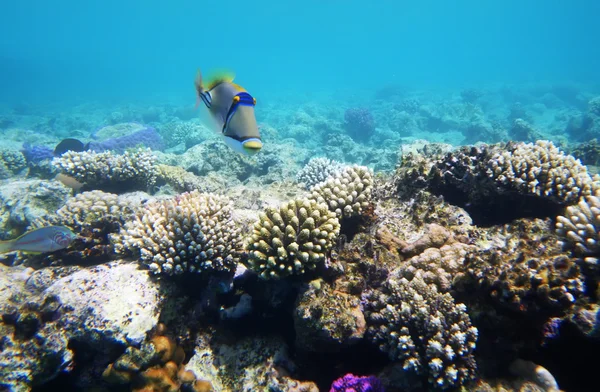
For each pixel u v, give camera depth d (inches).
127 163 49.0
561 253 22.5
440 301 22.3
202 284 29.1
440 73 493.4
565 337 20.2
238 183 69.5
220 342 27.4
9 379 22.7
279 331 27.8
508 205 29.8
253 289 27.7
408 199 32.5
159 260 27.0
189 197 32.6
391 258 26.7
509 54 719.7
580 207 23.6
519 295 20.5
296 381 24.9
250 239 25.7
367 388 22.6
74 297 25.1
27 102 265.0
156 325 25.2
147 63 721.6
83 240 32.9
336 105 261.9
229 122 17.0
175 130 129.4
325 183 31.3
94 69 572.7
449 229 28.2
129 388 24.2
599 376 20.0
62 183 47.9
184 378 25.2
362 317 24.6
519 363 21.2
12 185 48.2
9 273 31.8
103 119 204.2
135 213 34.2
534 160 28.7
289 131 140.9
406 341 21.8
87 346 24.1
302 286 25.2
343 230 30.3
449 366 20.9
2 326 24.9
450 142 146.4
